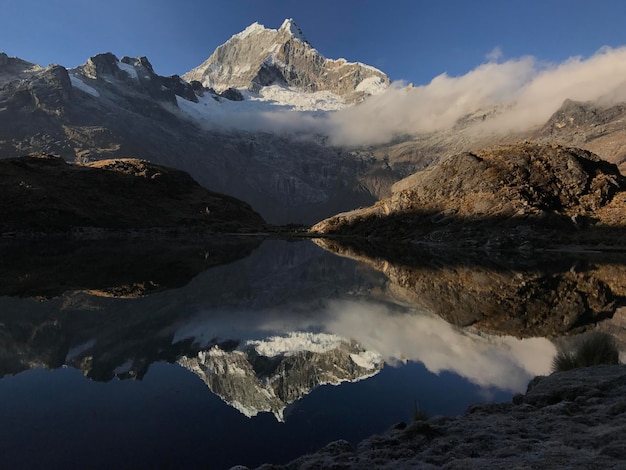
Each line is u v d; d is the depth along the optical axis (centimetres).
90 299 3566
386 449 909
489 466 698
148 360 2000
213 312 3256
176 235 17288
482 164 15962
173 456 1120
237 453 1146
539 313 3322
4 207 14200
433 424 1048
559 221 12794
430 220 15162
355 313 3372
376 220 18125
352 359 2103
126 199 19375
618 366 1457
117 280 4759
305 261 8150
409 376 1856
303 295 4319
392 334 2645
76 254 8062
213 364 1981
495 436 881
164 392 1595
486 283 5150
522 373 1894
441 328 2834
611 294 4222
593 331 2669
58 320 2759
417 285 5066
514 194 14062
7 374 1753
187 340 2397
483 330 2770
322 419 1391
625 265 7462
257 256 8975
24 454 1105
